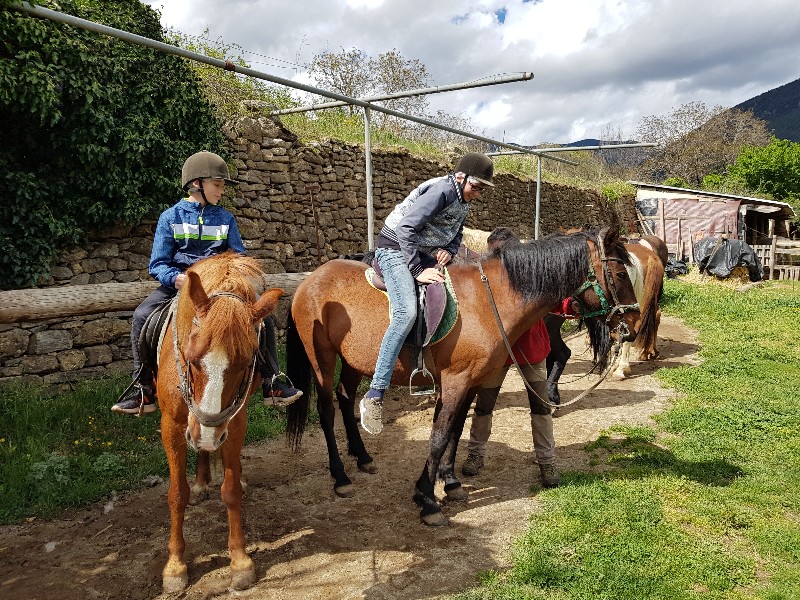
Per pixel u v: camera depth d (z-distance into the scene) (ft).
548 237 12.77
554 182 61.57
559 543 11.12
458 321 12.03
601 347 15.44
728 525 11.87
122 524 12.28
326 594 9.87
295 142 29.68
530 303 12.02
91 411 17.39
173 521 10.02
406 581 10.21
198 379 8.09
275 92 36.68
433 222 12.23
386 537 11.80
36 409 16.55
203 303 8.38
